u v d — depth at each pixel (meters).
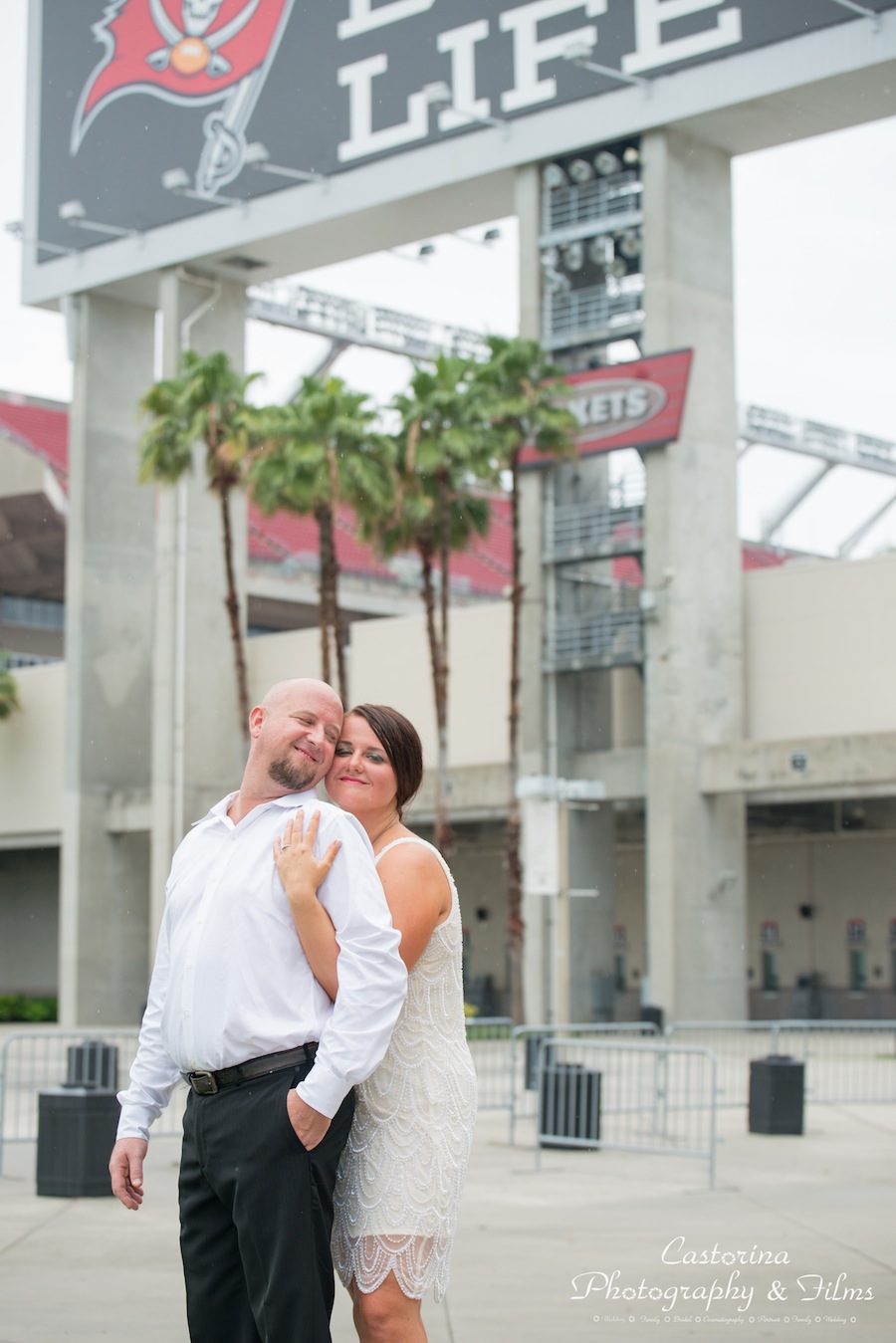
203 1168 4.26
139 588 47.97
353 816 4.38
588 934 37.66
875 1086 21.58
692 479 36.44
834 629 36.00
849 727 35.53
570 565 38.53
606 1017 37.41
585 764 37.88
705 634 36.34
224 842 4.41
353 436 33.47
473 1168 13.22
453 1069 4.41
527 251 38.47
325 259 44.44
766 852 42.97
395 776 4.66
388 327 55.78
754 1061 16.09
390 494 33.78
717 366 37.25
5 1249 9.32
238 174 43.19
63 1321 7.46
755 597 37.31
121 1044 28.94
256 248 43.59
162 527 45.12
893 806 40.06
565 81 37.41
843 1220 10.49
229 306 46.00
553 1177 12.68
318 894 4.23
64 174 47.53
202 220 43.97
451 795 39.25
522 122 38.16
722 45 34.97
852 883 41.03
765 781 34.69
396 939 4.18
